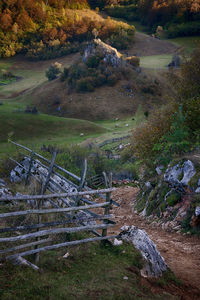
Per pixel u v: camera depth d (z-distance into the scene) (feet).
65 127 249.96
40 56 602.85
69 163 63.67
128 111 321.93
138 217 37.58
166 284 16.69
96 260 16.61
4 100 375.25
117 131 248.11
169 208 32.14
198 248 23.95
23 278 13.25
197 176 30.04
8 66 570.46
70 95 359.87
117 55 411.54
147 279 16.33
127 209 45.16
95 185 72.64
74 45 599.98
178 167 33.04
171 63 414.82
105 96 349.20
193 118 39.11
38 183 28.55
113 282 14.67
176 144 36.94
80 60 426.92
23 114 270.26
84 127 252.21
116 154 135.64
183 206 30.40
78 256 16.65
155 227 31.68
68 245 16.70
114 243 18.70
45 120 257.34
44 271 14.57
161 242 26.14
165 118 49.19
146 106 330.13
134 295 14.14
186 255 22.81
